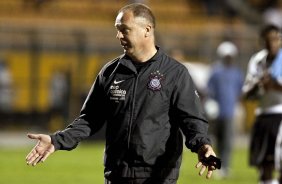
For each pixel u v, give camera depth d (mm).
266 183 27266
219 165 14203
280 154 26734
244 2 91562
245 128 73000
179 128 15500
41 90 77062
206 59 78250
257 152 27203
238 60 77688
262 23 89438
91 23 86438
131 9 15203
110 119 15414
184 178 38906
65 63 77812
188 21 89500
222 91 40500
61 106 74688
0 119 75562
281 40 27938
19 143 63094
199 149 14562
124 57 15414
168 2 90875
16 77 77312
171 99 15195
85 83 77125
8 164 45094
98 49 78312
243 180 38844
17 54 77812
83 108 15953
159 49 15438
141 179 15117
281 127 26812
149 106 15094
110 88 15359
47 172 41125
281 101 26844
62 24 85562
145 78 15180
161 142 15164
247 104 72938
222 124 40344
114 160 15258
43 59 77750
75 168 43531
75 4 87812
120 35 15242
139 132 15047
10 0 86562
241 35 79500
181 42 78625
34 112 76250
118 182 15234
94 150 56812
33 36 78062
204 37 78875
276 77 26688
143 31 15195
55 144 15266
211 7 91312
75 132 15641
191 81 15328
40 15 86062
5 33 78000
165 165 15203
